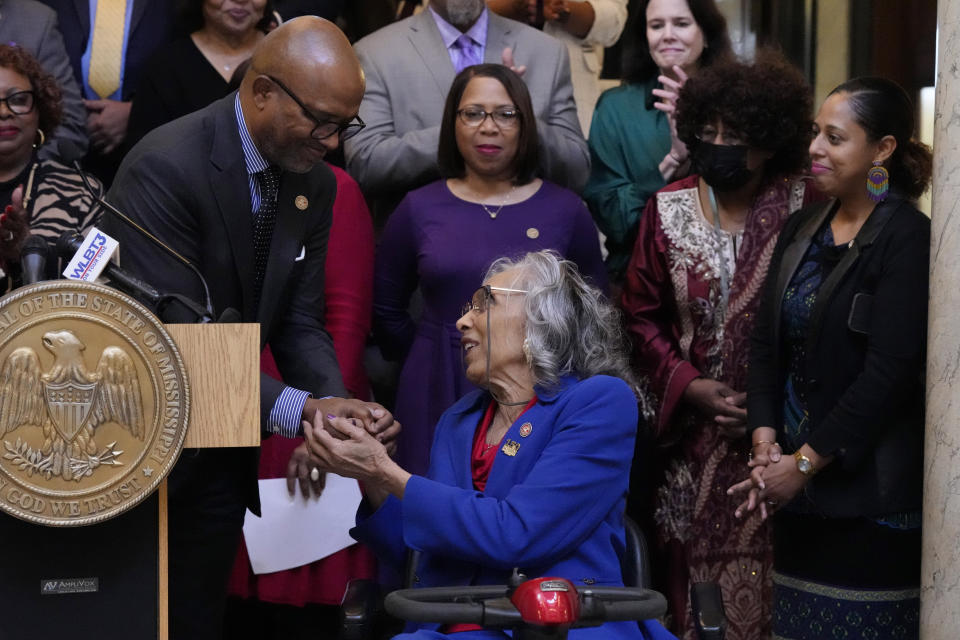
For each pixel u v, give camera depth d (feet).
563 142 23.47
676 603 21.40
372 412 15.64
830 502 18.30
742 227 21.56
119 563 12.27
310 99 15.17
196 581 15.90
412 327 22.94
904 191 19.19
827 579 18.49
